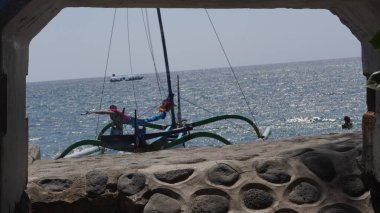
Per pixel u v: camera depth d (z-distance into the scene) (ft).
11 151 11.51
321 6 13.85
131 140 40.11
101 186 15.56
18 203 12.88
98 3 13.10
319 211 14.53
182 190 15.21
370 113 14.43
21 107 13.16
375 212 14.44
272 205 14.76
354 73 398.42
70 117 174.19
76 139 115.14
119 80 458.50
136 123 41.01
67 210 15.23
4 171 10.61
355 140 17.42
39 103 273.54
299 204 14.76
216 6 13.69
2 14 10.13
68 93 375.45
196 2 13.12
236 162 16.07
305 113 134.62
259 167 15.80
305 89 244.83
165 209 14.71
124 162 18.21
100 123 147.43
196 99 224.74
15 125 12.10
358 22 13.84
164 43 54.95
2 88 10.43
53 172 16.65
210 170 15.74
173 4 13.37
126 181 15.57
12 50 11.62
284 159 16.06
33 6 10.86
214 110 167.02
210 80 435.94
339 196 14.92
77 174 15.98
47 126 148.56
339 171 15.60
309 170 15.65
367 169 14.65
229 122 112.88
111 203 15.46
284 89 257.14
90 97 302.25
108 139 39.17
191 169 15.85
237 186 15.24
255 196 14.93
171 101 51.65
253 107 167.32
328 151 16.38
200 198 14.93
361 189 15.05
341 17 14.61
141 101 243.40
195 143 80.18
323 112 133.80
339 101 164.66
